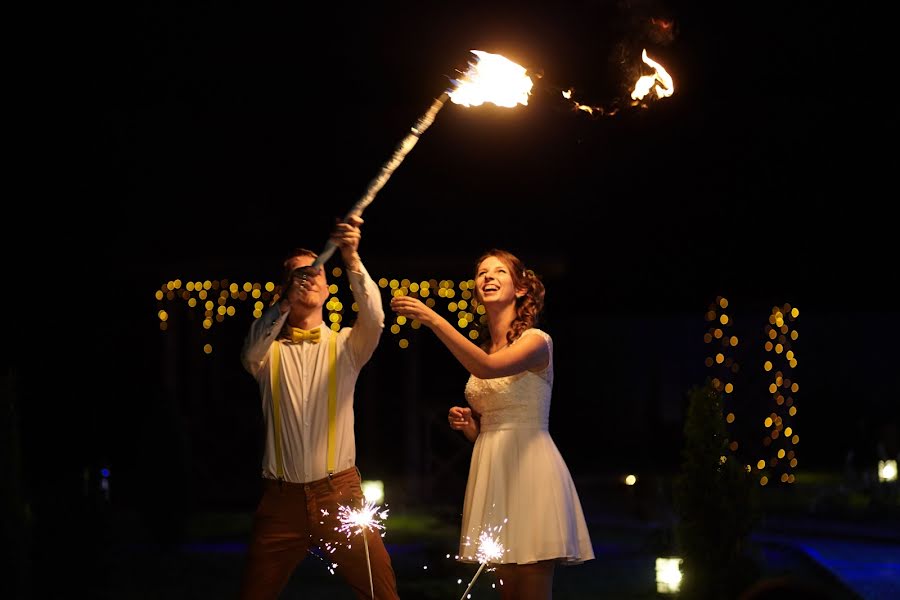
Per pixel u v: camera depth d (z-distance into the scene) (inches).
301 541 268.1
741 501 353.1
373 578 265.7
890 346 1178.0
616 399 1277.1
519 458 264.4
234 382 1026.1
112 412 956.0
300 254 285.4
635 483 679.7
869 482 794.8
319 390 269.0
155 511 613.3
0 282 904.3
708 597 348.8
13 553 362.6
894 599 405.7
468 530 266.1
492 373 257.1
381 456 1007.0
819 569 493.4
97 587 489.1
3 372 892.0
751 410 1066.1
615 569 518.3
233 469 949.8
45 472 877.2
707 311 962.1
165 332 860.6
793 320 1142.3
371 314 268.8
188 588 490.0
